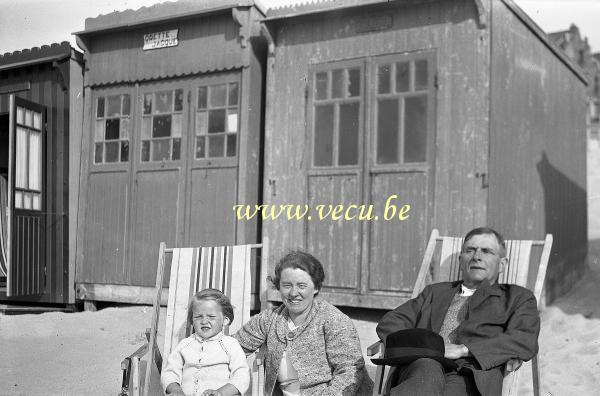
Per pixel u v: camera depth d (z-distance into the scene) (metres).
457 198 5.69
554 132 7.73
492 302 3.45
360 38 6.21
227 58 6.72
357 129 6.18
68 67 7.34
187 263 4.04
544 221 7.19
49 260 7.34
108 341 5.62
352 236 6.11
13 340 5.66
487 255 3.56
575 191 8.70
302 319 3.30
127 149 7.25
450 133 5.76
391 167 5.98
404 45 6.01
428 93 5.88
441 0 5.84
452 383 3.06
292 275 3.24
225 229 6.62
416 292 4.09
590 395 4.15
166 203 6.97
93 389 4.25
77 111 7.43
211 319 3.38
